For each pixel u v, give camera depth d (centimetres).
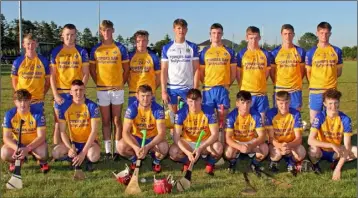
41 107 653
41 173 569
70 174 565
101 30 659
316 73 693
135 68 677
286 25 693
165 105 734
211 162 571
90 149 572
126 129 573
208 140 558
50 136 796
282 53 698
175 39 680
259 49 692
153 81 687
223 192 488
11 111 569
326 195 476
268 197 472
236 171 588
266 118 602
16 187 500
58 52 653
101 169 596
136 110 579
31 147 544
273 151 578
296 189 500
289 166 584
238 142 588
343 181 528
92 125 574
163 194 484
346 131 569
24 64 636
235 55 693
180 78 678
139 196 477
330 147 556
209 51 679
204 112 576
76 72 654
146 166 613
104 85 665
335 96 565
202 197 472
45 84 659
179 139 573
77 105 581
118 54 664
